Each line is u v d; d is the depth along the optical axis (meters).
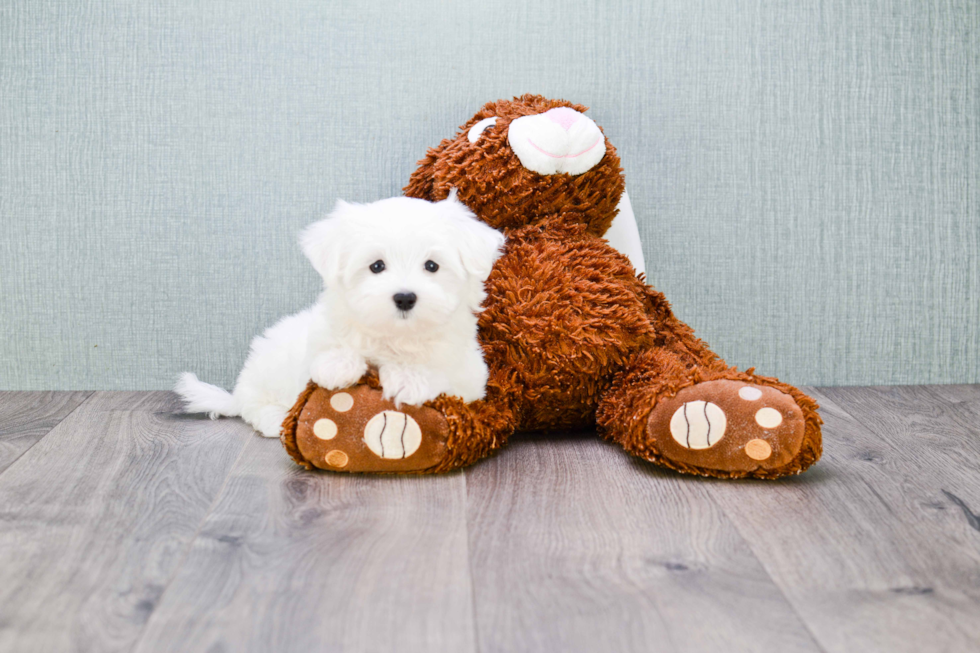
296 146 1.78
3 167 1.76
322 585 0.88
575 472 1.28
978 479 1.25
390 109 1.78
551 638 0.78
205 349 1.83
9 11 1.71
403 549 0.98
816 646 0.77
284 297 1.82
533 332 1.41
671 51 1.80
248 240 1.80
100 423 1.56
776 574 0.92
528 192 1.50
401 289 1.14
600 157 1.51
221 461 1.32
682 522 1.07
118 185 1.77
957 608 0.84
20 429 1.51
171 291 1.81
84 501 1.13
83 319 1.81
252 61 1.75
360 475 1.26
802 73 1.83
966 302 1.93
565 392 1.44
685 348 1.53
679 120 1.82
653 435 1.24
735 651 0.76
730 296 1.88
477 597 0.86
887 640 0.78
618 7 1.78
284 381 1.44
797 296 1.89
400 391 1.21
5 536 1.01
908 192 1.88
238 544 0.99
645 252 1.85
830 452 1.40
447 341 1.28
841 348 1.92
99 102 1.75
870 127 1.86
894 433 1.52
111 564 0.93
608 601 0.85
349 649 0.76
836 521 1.08
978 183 1.90
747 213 1.86
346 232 1.20
